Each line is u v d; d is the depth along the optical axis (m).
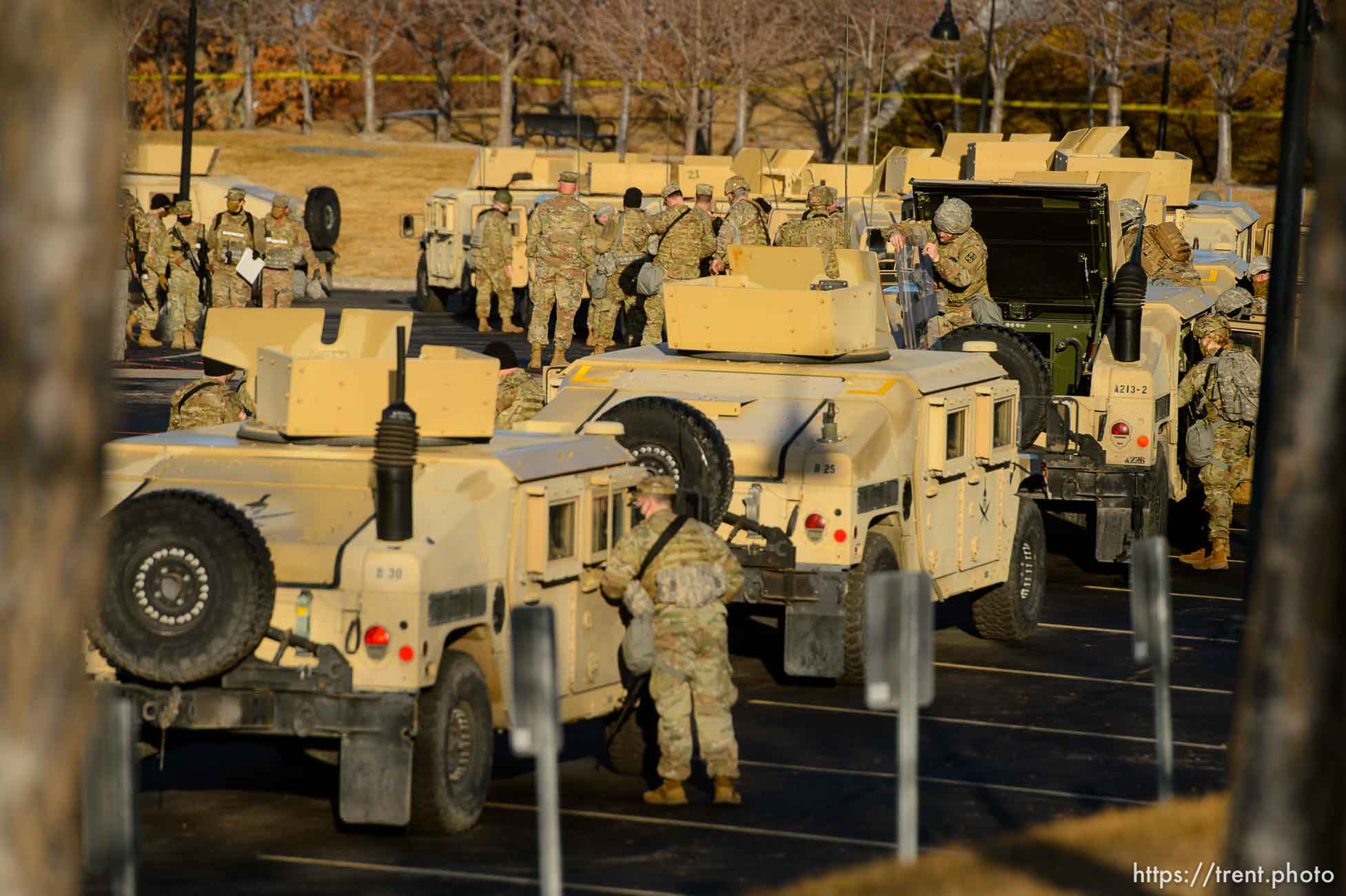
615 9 160.88
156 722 23.89
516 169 96.31
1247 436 48.16
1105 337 44.72
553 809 18.39
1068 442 43.47
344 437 26.92
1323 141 14.20
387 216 148.62
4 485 13.31
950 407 35.69
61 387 13.34
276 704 24.03
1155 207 58.69
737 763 27.70
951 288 45.84
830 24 161.50
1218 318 49.16
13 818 13.51
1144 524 43.84
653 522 26.69
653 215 66.56
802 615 32.94
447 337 86.31
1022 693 34.44
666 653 26.50
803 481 32.78
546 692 18.39
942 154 72.31
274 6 188.00
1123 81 190.50
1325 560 14.18
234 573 23.36
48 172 13.23
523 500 26.12
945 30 117.19
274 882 22.41
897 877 20.61
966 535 36.88
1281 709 14.37
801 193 88.81
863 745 30.39
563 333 72.12
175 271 79.62
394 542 24.25
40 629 13.45
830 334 35.72
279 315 31.62
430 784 24.36
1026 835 22.75
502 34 179.75
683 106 164.25
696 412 31.52
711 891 22.17
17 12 13.15
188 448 26.95
